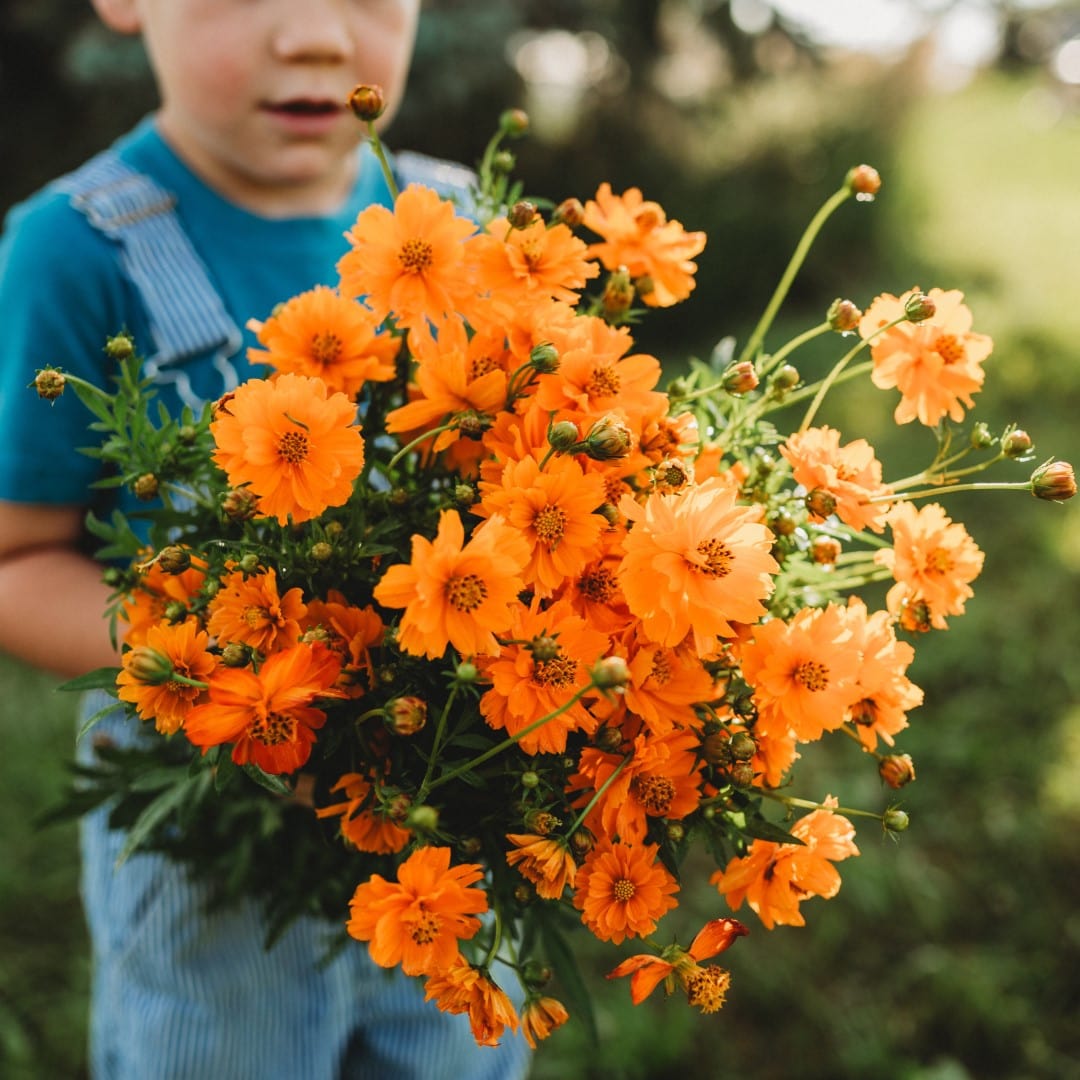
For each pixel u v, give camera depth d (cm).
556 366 75
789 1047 196
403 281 77
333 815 86
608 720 75
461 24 520
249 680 68
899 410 85
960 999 199
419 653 68
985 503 352
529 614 72
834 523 86
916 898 217
